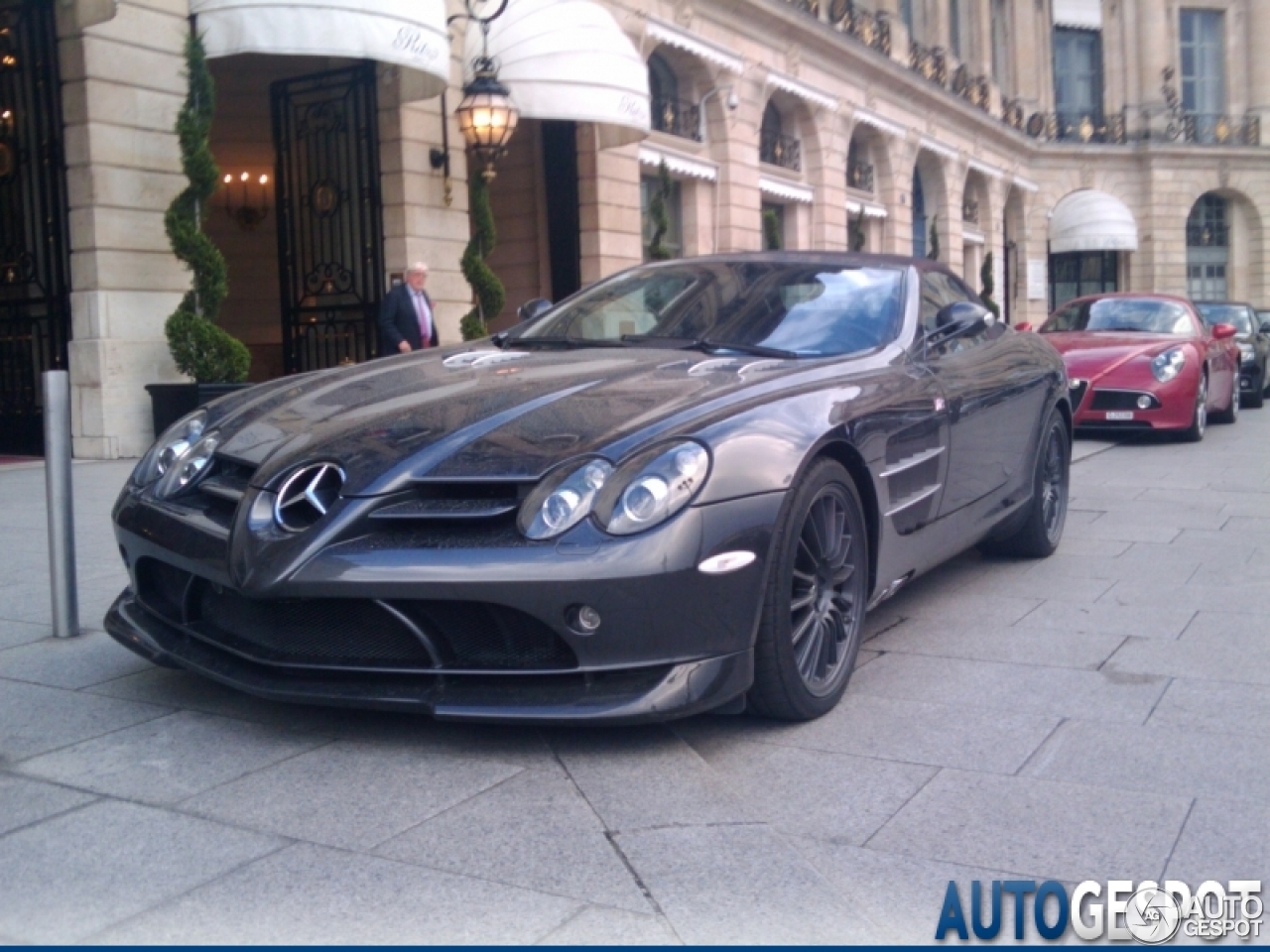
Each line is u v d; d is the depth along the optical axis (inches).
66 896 93.9
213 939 87.4
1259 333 666.8
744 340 166.1
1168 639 170.9
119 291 406.3
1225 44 1568.7
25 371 427.8
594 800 111.7
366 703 119.6
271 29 405.1
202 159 405.1
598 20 546.3
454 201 524.7
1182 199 1518.2
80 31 394.3
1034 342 229.6
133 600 150.0
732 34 778.8
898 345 168.2
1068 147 1476.4
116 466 380.2
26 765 121.0
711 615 118.6
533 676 119.4
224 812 109.4
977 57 1321.4
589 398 133.5
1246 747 126.9
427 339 444.5
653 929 88.7
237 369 412.2
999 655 162.9
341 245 514.0
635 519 115.5
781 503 124.0
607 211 648.4
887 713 138.6
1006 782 117.6
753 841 103.4
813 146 913.5
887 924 90.4
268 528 123.2
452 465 121.6
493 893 94.1
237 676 126.6
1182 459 390.9
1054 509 232.4
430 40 431.5
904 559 158.7
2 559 227.5
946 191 1189.7
